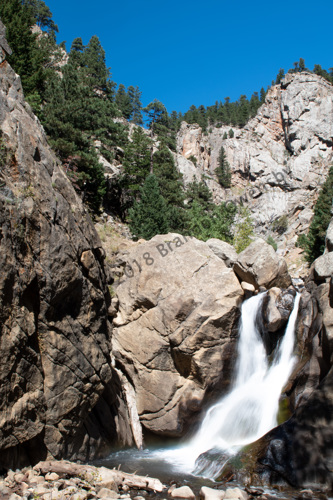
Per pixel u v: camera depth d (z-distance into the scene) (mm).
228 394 14477
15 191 8000
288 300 14758
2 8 31156
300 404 11438
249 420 13102
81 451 10281
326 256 14164
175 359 14523
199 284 15000
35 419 8352
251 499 8297
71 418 9523
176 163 107750
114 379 13719
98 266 11172
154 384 14336
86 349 10016
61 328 9141
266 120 136000
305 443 9406
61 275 8898
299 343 13516
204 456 10977
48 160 9500
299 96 124500
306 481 8875
